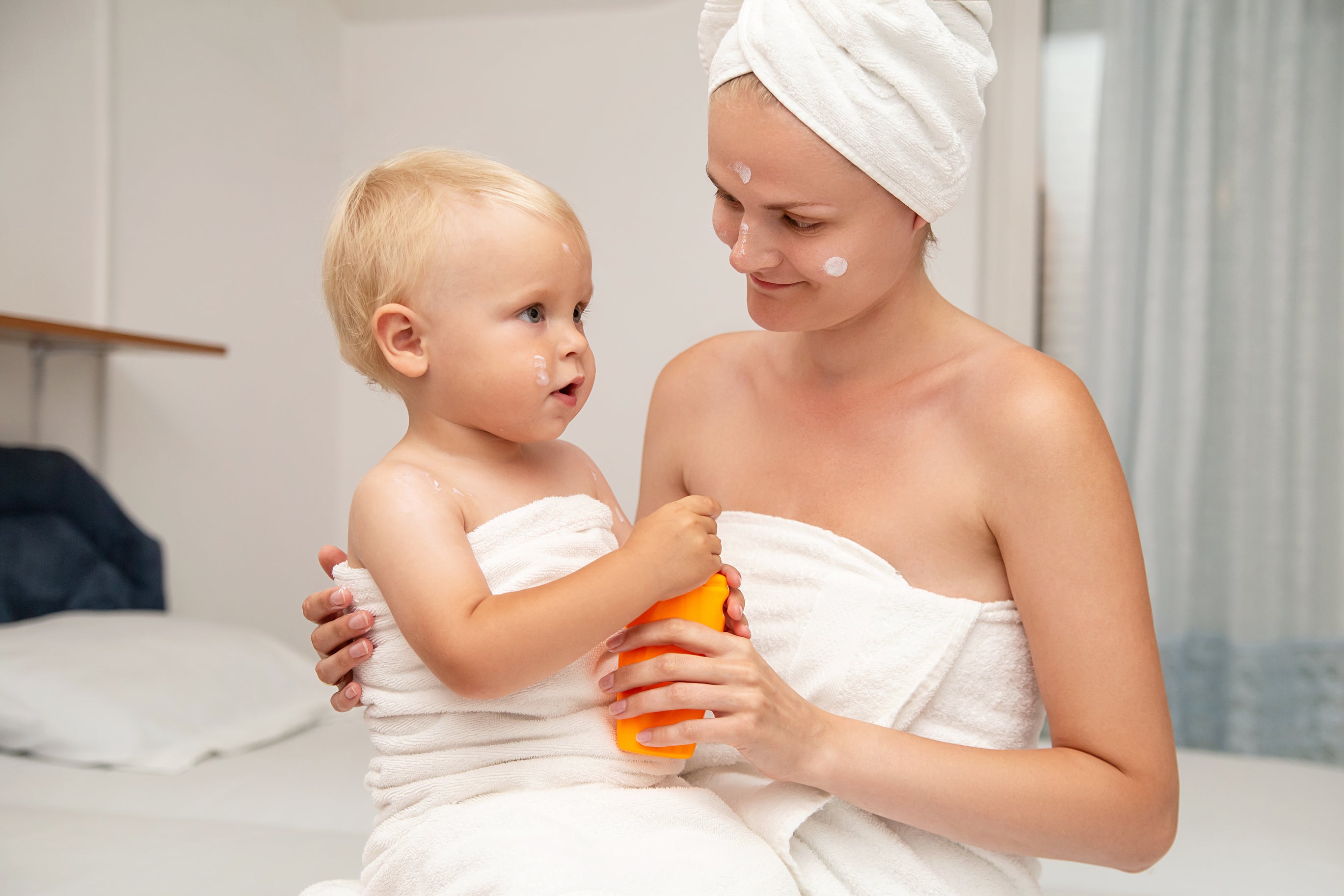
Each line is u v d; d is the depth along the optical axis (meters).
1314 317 2.65
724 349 0.96
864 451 0.83
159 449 2.53
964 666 0.77
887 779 0.71
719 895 0.65
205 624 2.02
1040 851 0.72
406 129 3.29
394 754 0.76
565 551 0.79
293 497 3.05
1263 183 2.66
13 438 2.16
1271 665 2.66
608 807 0.71
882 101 0.70
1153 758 0.72
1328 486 2.65
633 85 3.12
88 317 2.33
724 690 0.68
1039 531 0.74
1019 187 2.88
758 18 0.72
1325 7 2.65
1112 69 2.73
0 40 2.15
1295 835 1.34
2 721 1.62
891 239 0.74
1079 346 2.91
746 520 0.86
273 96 2.98
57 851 1.21
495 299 0.78
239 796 1.49
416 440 0.82
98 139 2.35
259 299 2.90
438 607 0.71
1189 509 2.67
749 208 0.74
